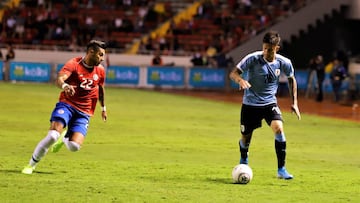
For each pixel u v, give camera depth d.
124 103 58.97
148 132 39.03
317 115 55.91
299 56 91.25
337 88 72.75
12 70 82.94
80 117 23.34
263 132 41.31
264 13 95.75
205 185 22.64
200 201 19.69
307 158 31.38
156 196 20.17
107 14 97.81
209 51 89.31
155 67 84.44
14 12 95.69
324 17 91.62
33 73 83.31
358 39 92.25
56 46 89.81
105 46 23.16
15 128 38.12
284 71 24.58
